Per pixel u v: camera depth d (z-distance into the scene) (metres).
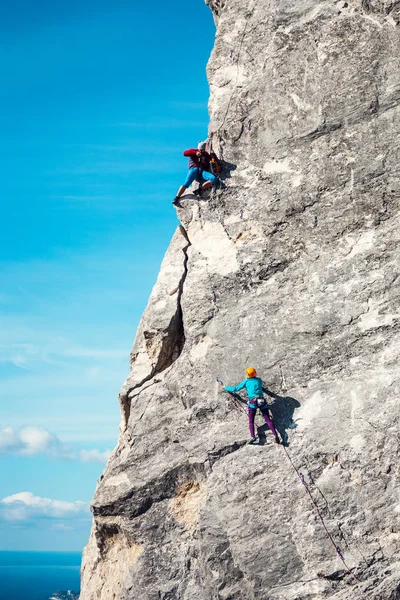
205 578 13.26
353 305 14.33
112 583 14.47
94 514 14.68
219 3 18.67
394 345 13.80
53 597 139.00
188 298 15.56
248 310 15.05
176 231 16.69
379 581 12.04
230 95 16.84
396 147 15.05
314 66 16.12
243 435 13.98
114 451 15.55
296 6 16.78
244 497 13.39
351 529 12.62
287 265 15.20
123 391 15.62
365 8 16.05
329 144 15.57
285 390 14.20
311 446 13.45
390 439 13.00
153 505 14.24
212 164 16.17
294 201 15.48
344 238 14.92
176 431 14.54
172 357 15.77
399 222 14.62
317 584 12.38
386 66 15.55
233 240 15.79
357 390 13.66
